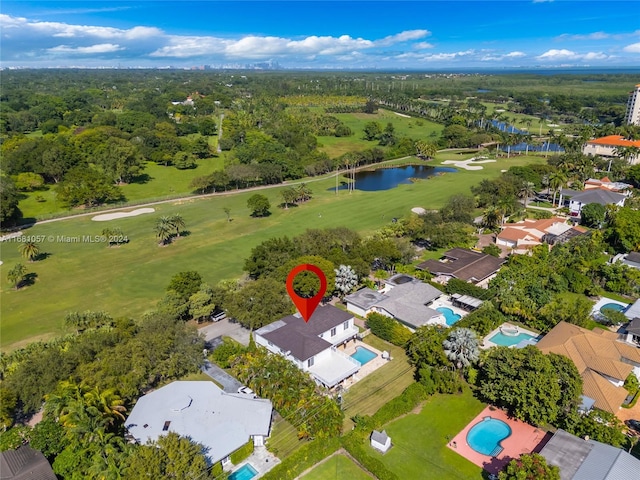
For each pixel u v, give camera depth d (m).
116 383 51.59
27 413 53.09
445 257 99.56
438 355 59.09
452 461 46.84
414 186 166.50
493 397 53.38
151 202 148.50
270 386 53.94
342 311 69.94
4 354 61.28
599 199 125.44
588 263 87.56
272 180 174.00
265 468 45.81
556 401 50.09
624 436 47.56
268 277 78.25
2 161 164.00
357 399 56.53
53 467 42.28
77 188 141.75
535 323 71.81
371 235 111.56
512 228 109.69
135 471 38.47
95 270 96.25
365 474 45.56
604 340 61.75
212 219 130.38
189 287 75.44
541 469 39.66
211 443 46.25
